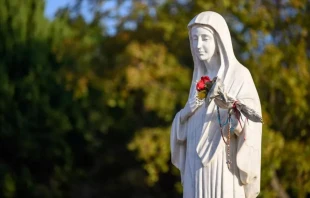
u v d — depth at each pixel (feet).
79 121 98.37
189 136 31.30
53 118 96.22
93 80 82.89
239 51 73.26
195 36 31.50
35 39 98.84
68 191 99.40
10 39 98.07
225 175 30.27
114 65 81.82
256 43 71.72
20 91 96.07
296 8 72.90
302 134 73.10
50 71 97.40
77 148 99.91
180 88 74.90
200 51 31.40
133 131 96.78
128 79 74.69
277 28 74.08
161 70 74.79
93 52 88.79
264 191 69.77
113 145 101.50
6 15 99.09
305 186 71.72
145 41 79.82
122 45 81.82
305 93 71.87
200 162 30.58
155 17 77.25
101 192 101.35
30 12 100.12
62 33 98.99
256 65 71.51
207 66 31.76
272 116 72.64
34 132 96.02
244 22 71.82
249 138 30.01
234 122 30.01
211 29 31.27
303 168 71.31
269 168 68.64
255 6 73.26
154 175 73.61
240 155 30.07
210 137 30.68
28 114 95.91
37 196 95.71
